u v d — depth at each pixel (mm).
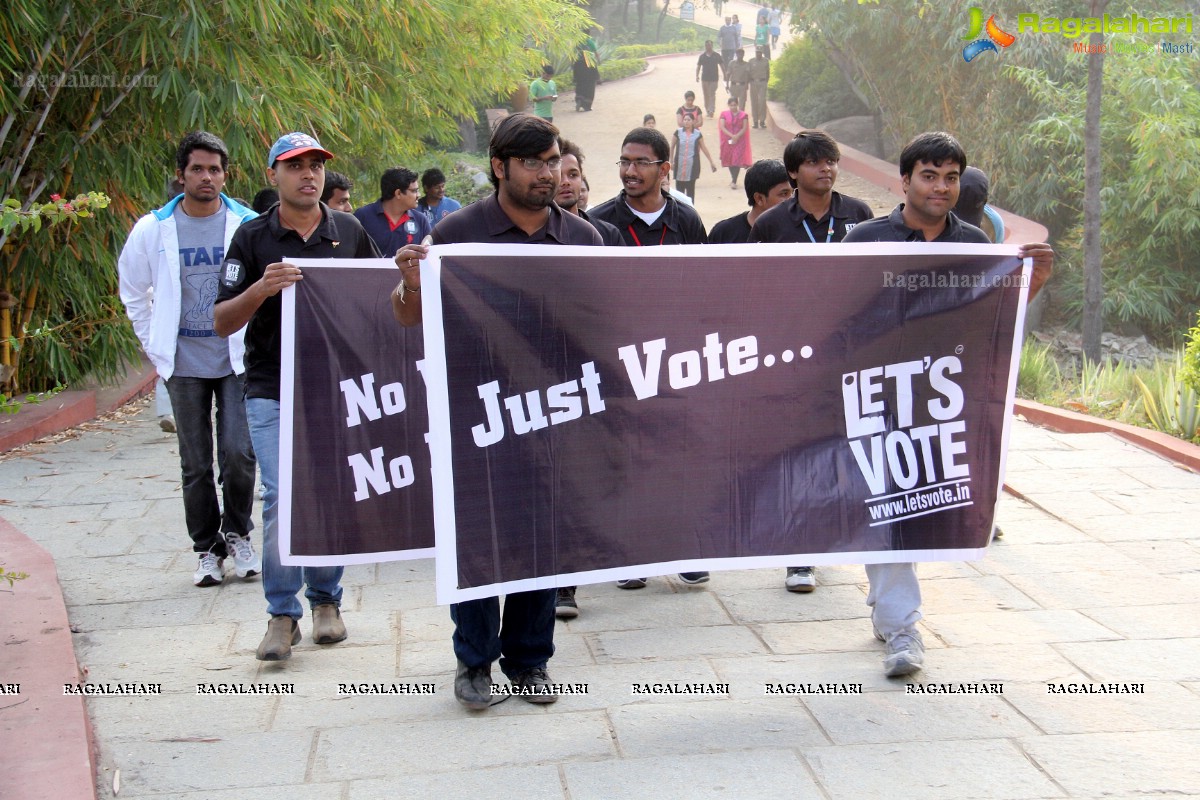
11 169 7980
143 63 7582
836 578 5406
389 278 4301
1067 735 3770
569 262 3799
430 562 5715
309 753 3703
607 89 30203
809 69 24078
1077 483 6797
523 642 3992
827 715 3924
